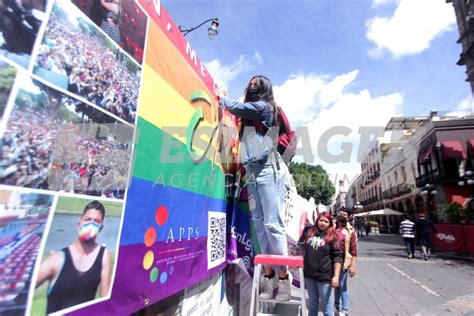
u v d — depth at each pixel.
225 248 2.91
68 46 1.13
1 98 0.88
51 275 1.01
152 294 1.62
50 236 1.02
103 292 1.25
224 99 2.75
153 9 1.80
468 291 6.59
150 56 1.71
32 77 0.98
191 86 2.27
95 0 1.30
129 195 1.46
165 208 1.81
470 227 12.73
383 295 6.27
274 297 2.86
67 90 1.12
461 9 19.31
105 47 1.34
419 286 7.13
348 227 5.08
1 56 0.88
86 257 1.17
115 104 1.39
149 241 1.62
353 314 5.00
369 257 13.03
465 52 18.70
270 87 2.97
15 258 0.90
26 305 0.92
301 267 2.61
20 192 0.92
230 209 3.19
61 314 1.04
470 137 19.86
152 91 1.71
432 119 22.77
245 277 3.80
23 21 0.96
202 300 2.45
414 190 26.59
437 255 13.41
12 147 0.90
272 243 2.79
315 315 3.78
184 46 2.20
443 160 20.19
